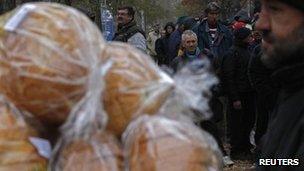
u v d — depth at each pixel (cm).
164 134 178
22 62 179
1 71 181
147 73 189
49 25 182
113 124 186
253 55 711
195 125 189
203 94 194
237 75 805
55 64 178
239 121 841
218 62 805
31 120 183
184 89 192
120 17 783
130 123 185
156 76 190
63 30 181
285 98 218
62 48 179
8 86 181
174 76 195
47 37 180
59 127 185
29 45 180
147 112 185
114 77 185
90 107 178
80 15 189
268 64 215
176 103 191
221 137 830
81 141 180
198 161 178
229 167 799
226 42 928
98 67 181
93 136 181
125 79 186
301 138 203
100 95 180
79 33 182
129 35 775
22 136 180
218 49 923
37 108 180
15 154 179
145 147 178
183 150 177
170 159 175
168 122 181
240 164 824
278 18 207
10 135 179
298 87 212
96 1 1662
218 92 749
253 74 717
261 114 755
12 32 182
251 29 877
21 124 181
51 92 178
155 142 177
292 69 210
